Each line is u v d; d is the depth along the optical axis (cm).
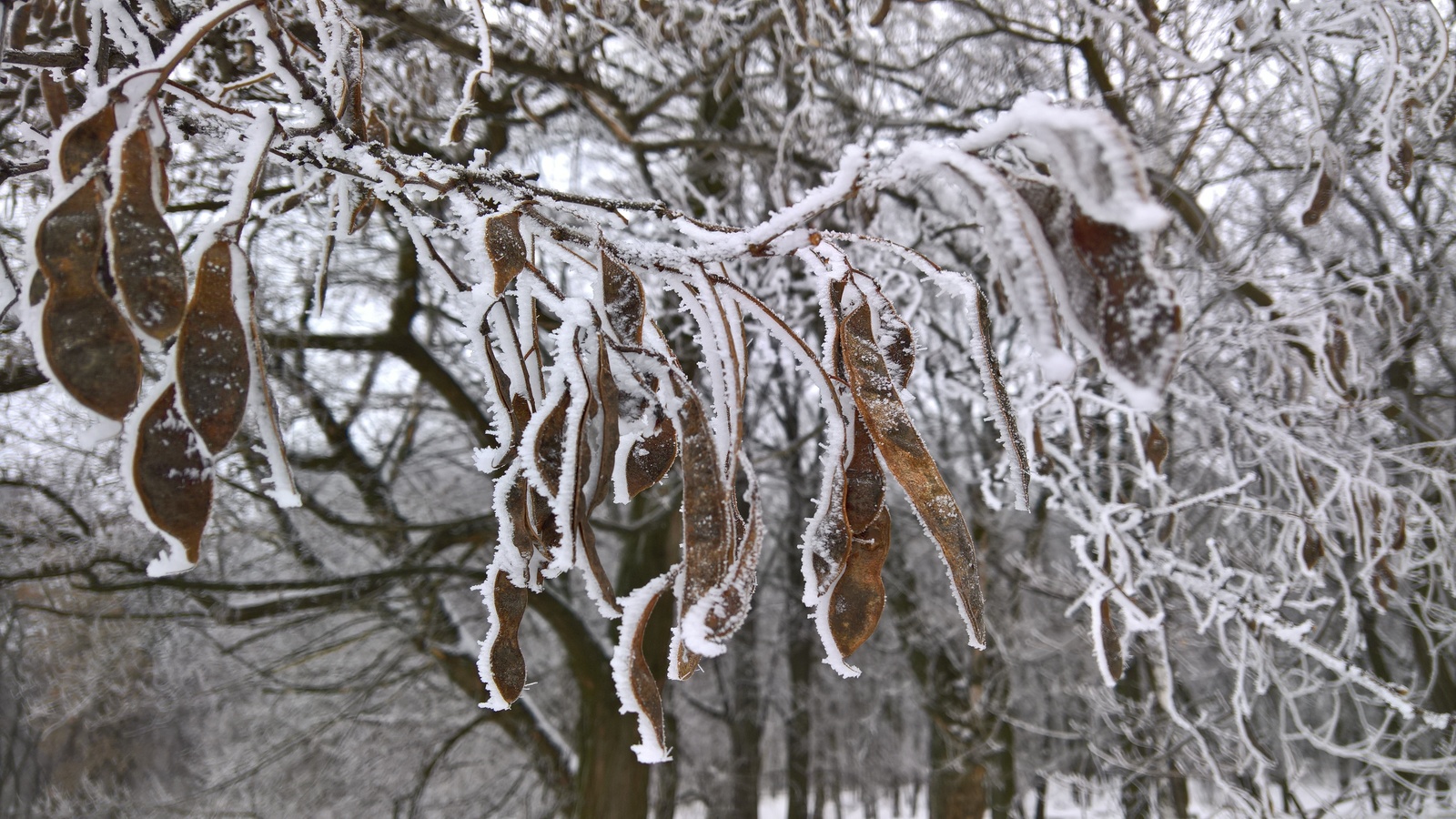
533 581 122
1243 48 409
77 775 1098
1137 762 709
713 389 106
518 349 123
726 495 96
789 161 621
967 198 82
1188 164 629
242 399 87
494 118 586
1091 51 565
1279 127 593
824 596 105
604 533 1052
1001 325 775
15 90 268
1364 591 554
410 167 123
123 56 145
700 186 797
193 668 917
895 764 1378
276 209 182
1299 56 398
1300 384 525
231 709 1126
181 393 84
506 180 118
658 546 861
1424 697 548
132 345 86
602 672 855
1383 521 440
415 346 772
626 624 99
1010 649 922
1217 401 481
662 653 821
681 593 94
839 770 1413
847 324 105
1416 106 384
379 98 474
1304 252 702
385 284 784
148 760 1134
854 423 108
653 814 1084
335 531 927
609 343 104
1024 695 1077
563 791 885
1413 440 651
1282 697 535
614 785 819
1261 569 543
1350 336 467
